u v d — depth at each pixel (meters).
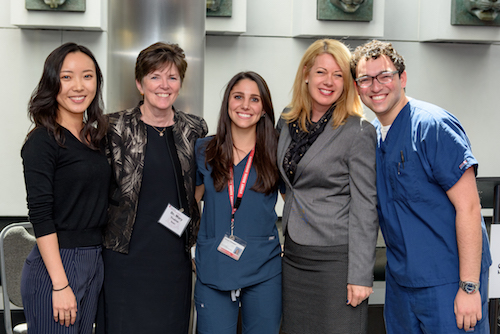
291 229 2.19
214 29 4.06
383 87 2.00
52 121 2.00
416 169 1.97
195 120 2.42
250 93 2.21
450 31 4.23
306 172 2.14
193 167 2.31
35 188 1.92
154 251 2.21
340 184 2.12
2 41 4.16
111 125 2.21
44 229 1.92
